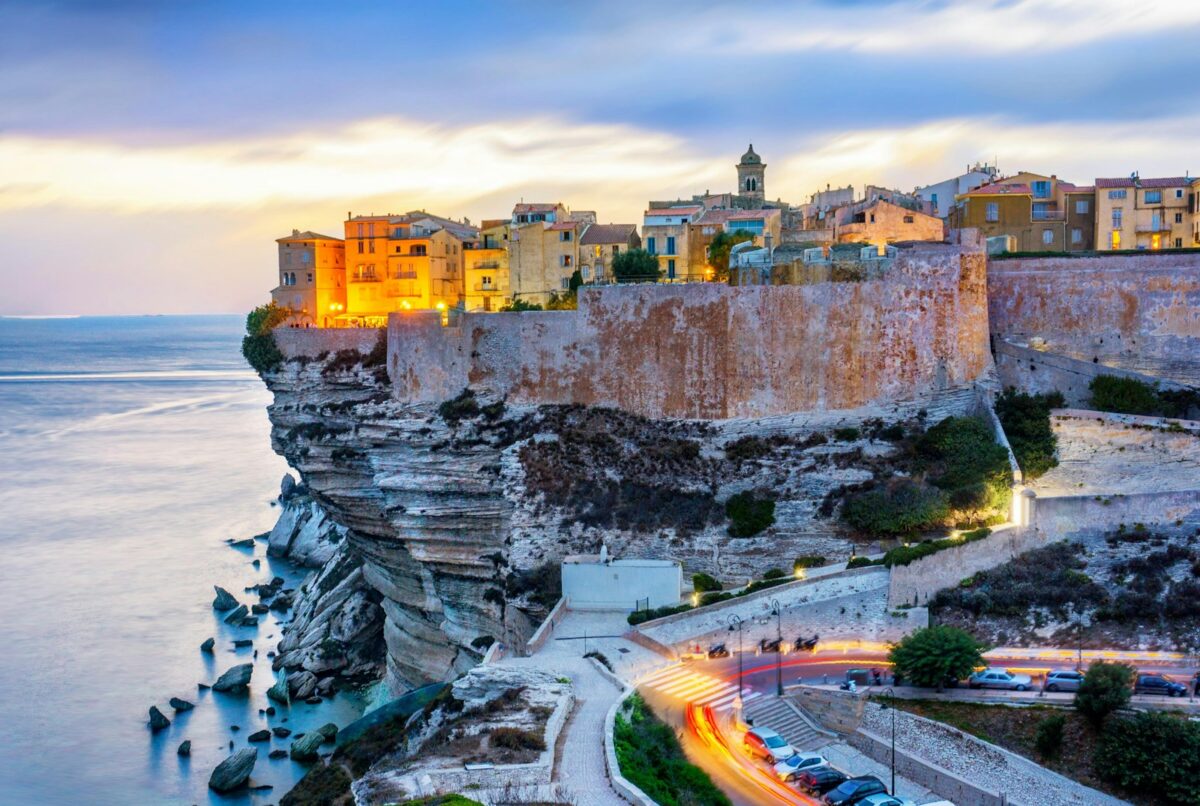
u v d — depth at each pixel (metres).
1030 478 82.56
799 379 91.50
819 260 98.06
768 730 61.78
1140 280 93.50
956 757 59.81
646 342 93.31
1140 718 58.56
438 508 94.06
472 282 137.62
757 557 84.19
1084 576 73.69
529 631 84.69
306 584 124.75
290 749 88.06
